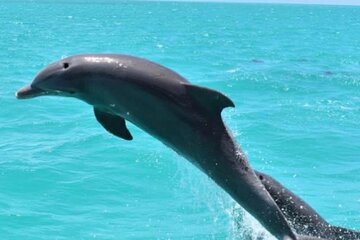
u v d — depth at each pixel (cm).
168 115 995
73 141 2291
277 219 977
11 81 3631
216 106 985
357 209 1755
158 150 2170
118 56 1034
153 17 16450
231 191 1011
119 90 1008
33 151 2162
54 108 2858
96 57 1038
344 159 2200
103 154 2134
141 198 1767
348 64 5150
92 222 1608
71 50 5747
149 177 1923
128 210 1686
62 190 1809
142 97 997
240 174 1001
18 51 5491
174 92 987
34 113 2755
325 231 1257
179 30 9881
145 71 1001
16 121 2619
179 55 5547
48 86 1061
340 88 3734
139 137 2330
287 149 2289
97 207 1702
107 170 1977
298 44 7419
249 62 5084
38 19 13100
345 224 1655
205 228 1559
